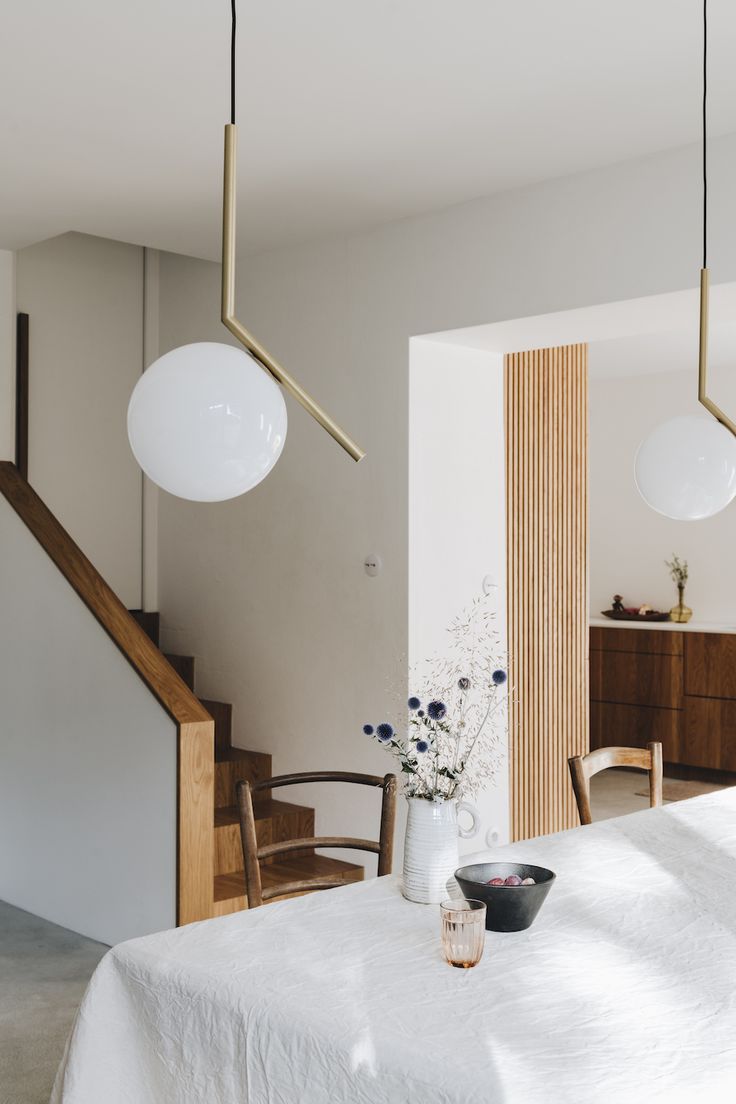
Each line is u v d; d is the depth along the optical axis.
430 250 4.10
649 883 2.31
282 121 3.25
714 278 3.36
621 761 3.18
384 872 2.63
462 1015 1.64
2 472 4.69
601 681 7.62
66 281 5.31
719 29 2.67
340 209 4.07
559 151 3.49
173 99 3.10
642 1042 1.55
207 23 2.66
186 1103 1.78
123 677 3.97
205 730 3.78
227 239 1.73
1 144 3.45
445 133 3.34
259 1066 1.67
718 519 7.68
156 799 3.83
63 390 5.30
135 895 3.92
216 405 1.68
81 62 2.87
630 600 8.13
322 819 4.52
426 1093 1.47
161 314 5.38
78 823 4.21
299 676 4.61
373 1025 1.61
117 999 1.90
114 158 3.57
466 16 2.61
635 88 3.01
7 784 4.61
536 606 5.03
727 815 2.92
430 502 4.27
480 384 4.50
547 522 5.11
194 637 5.14
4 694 4.62
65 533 4.46
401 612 4.20
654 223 3.50
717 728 7.06
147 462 1.73
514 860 2.47
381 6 2.56
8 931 4.25
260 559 4.79
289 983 1.76
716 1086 1.43
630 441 8.12
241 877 4.28
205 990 1.76
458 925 1.82
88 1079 1.86
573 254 3.70
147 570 5.38
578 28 2.67
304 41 2.74
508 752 4.70
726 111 3.16
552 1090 1.42
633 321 3.88
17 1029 3.37
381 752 4.29
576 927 2.04
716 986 1.76
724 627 7.16
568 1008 1.67
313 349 4.52
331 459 4.46
